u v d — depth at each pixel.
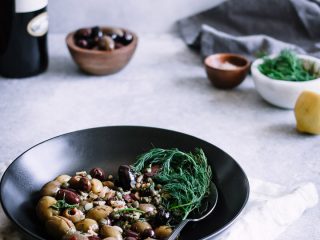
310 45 1.02
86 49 0.92
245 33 1.08
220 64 0.94
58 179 0.60
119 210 0.56
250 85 0.94
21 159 0.60
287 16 1.05
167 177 0.61
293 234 0.59
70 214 0.55
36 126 0.80
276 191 0.64
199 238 0.54
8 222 0.58
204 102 0.88
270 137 0.79
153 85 0.93
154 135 0.67
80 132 0.66
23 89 0.90
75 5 1.09
